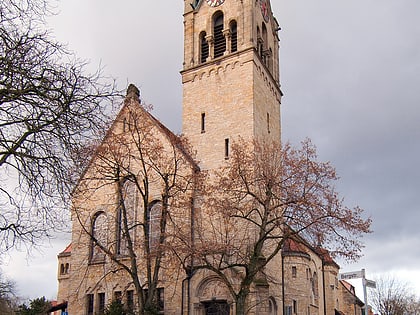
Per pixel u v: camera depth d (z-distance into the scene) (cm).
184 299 4366
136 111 4303
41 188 1648
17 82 1573
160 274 4503
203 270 4372
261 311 4088
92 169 4050
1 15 1581
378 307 8525
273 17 5953
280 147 4394
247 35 5112
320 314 7100
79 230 4988
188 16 5575
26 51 1585
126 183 4878
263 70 5278
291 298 6062
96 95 1694
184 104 5272
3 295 5572
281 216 3438
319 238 3372
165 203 3678
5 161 1584
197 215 4203
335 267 8088
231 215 3588
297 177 3528
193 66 5325
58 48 1912
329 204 3409
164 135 4750
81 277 4906
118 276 4681
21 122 1579
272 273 4716
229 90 5041
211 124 5031
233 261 4197
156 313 4247
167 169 4078
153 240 4594
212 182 4772
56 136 1636
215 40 5384
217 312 4294
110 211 4878
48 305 5638
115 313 4169
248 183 3744
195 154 4569
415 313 10200
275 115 5522
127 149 4094
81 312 4800
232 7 5297
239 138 4534
